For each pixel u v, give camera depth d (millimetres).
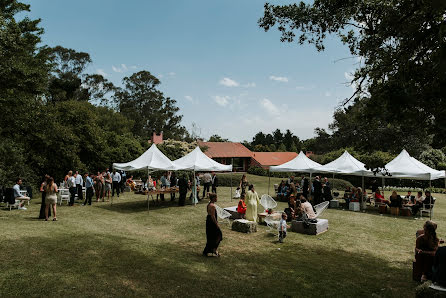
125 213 13961
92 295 5395
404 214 14805
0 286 5531
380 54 6543
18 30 13344
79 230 10125
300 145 85375
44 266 6652
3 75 12758
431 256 6328
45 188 11672
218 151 53625
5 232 9234
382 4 6711
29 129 18344
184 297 5484
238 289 5918
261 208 16641
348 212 15594
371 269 7344
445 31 3307
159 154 16234
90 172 24125
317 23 7789
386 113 4539
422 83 4934
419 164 15523
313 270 7156
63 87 45125
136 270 6695
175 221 12461
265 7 8133
